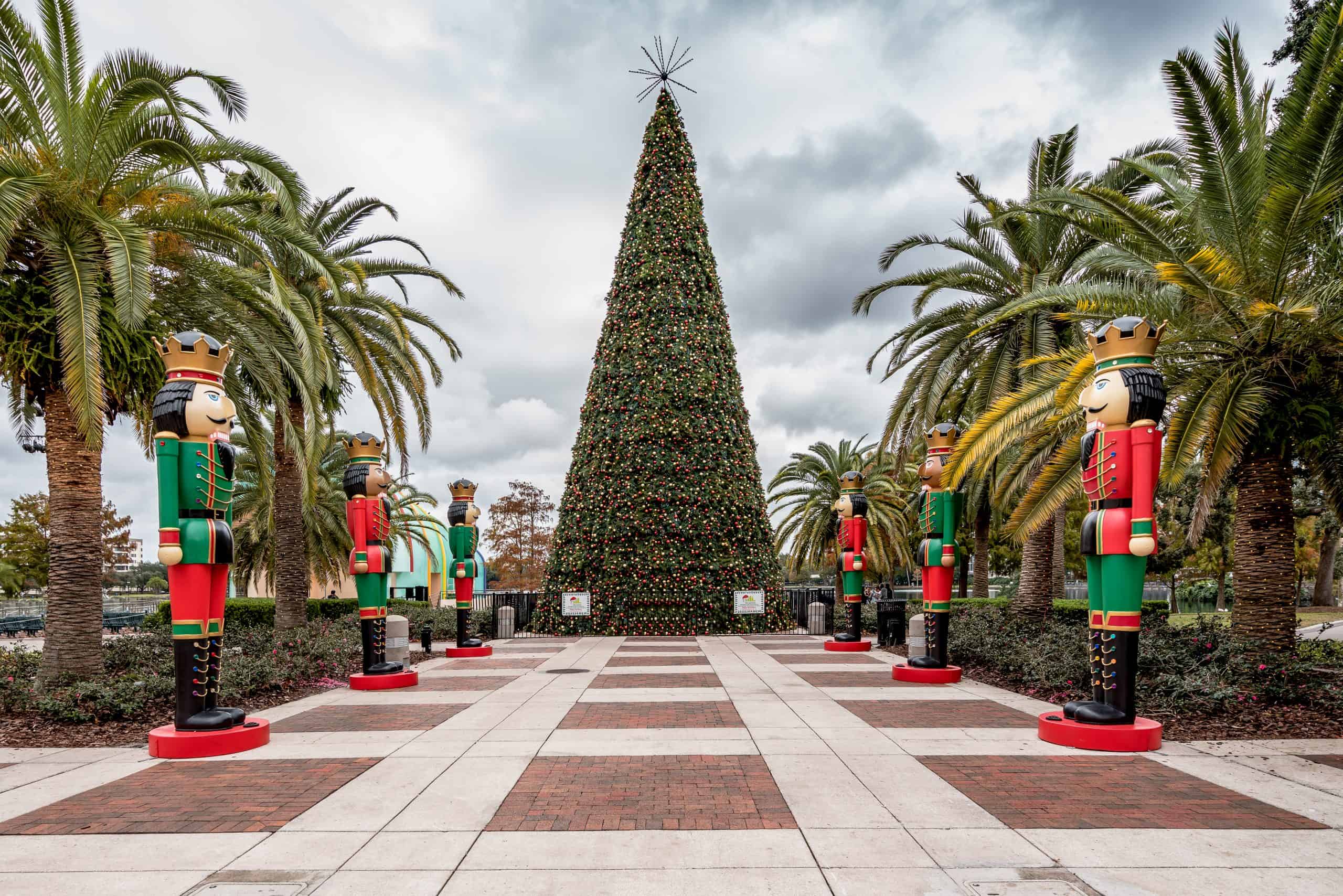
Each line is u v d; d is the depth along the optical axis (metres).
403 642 13.62
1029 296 12.41
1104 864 4.84
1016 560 45.44
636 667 15.30
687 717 9.74
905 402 19.56
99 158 11.46
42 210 11.05
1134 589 8.12
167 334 12.36
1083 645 12.45
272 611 24.41
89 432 9.95
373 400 19.22
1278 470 11.62
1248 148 10.96
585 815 5.85
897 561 39.44
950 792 6.39
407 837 5.40
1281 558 11.53
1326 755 7.66
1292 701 9.94
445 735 8.72
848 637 18.64
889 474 31.73
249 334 13.95
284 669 12.71
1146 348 8.29
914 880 4.60
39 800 6.35
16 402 12.41
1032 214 16.89
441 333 20.80
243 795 6.42
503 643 21.61
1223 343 11.20
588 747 8.06
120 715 9.86
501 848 5.18
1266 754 7.68
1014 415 11.93
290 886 4.58
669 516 24.80
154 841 5.34
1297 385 11.17
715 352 26.69
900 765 7.25
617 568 24.64
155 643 15.09
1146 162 13.07
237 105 12.66
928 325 18.77
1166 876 4.65
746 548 25.30
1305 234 10.45
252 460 26.02
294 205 13.08
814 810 5.92
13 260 11.25
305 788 6.59
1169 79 10.65
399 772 7.12
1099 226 11.80
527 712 10.12
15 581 44.66
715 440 25.70
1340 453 12.12
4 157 10.27
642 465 25.19
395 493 32.12
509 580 60.41
